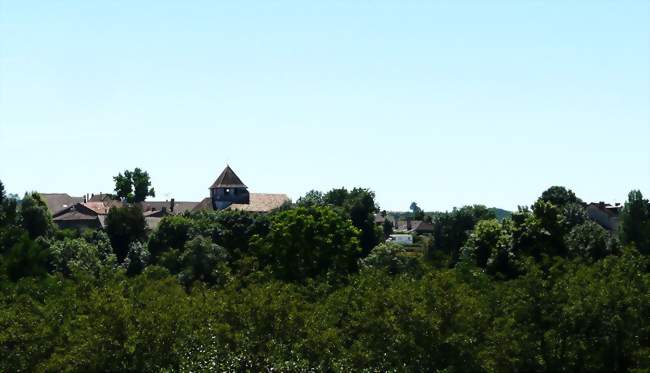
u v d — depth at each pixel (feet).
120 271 187.62
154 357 132.67
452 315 143.74
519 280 163.53
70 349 137.49
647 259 181.37
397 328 141.38
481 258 288.30
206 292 173.78
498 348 143.64
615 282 157.58
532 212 291.17
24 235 321.32
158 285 189.47
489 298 173.99
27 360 141.79
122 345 131.85
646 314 154.10
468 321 144.15
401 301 144.25
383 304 149.18
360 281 191.11
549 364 150.71
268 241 325.01
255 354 136.26
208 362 131.64
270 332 142.51
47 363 135.54
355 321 160.45
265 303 144.46
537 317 156.56
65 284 210.38
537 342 151.43
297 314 144.56
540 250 261.85
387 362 139.23
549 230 268.82
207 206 648.79
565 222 278.05
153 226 567.18
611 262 182.80
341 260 310.24
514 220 291.79
